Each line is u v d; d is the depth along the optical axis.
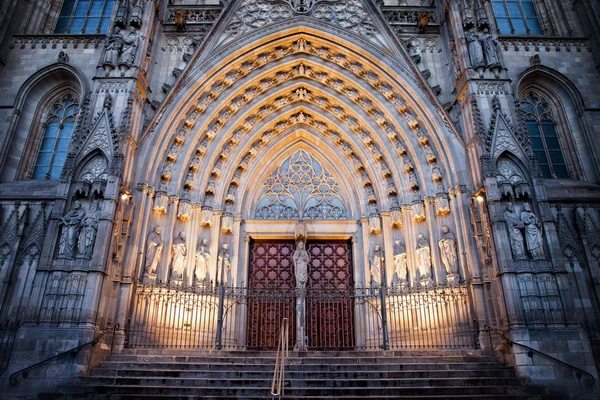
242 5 24.12
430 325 18.89
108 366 14.88
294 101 25.20
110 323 16.55
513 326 15.08
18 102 21.95
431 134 21.25
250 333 21.72
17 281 18.20
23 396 13.61
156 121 20.52
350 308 21.95
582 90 22.98
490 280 17.27
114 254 16.98
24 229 19.05
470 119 19.50
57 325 14.77
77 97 23.08
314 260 23.75
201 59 22.39
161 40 23.33
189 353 16.73
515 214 16.98
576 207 19.95
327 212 24.58
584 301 18.33
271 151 25.47
